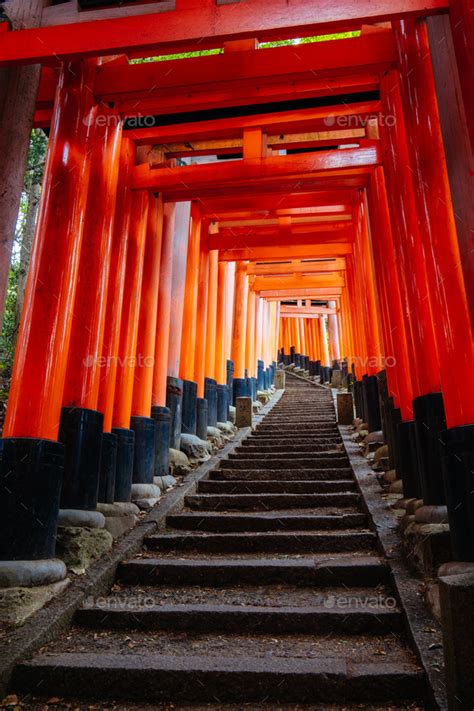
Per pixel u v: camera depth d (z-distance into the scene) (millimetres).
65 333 5762
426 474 5531
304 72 6934
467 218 4645
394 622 4414
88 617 4730
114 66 7246
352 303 14188
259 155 8391
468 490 4273
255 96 7426
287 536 6223
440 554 4625
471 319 4500
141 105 7543
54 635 4395
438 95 5164
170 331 10383
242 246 12898
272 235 12922
